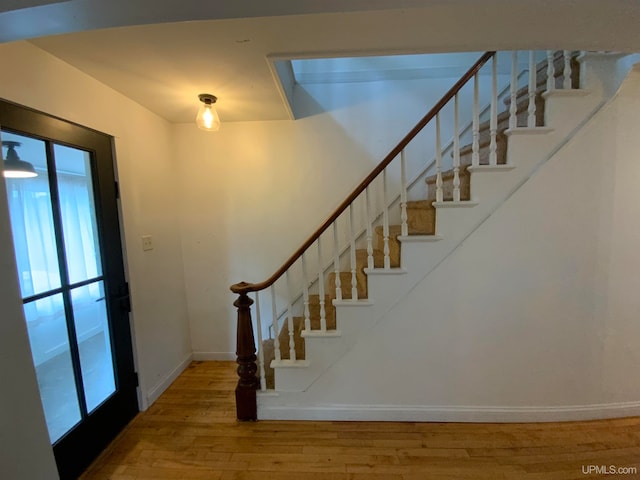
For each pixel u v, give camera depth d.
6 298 0.81
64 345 1.47
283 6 0.73
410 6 0.72
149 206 2.14
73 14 0.73
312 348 1.84
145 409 2.00
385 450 1.64
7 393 0.82
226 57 1.42
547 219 1.67
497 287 1.73
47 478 0.90
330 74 2.44
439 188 1.71
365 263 2.02
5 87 1.19
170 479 1.47
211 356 2.71
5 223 0.81
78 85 1.53
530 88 1.61
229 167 2.53
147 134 2.14
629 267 1.70
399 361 1.82
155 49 1.34
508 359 1.79
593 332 1.75
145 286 2.06
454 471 1.50
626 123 1.59
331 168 2.50
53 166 1.42
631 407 1.82
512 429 1.78
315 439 1.72
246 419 1.89
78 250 1.57
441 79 2.41
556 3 0.77
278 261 2.60
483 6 0.82
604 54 1.54
